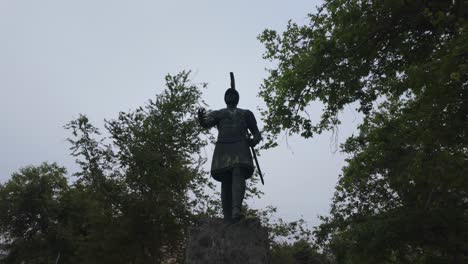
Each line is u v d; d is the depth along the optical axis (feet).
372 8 34.60
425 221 47.44
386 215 53.78
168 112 67.82
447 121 28.78
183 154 68.13
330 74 37.27
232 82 28.45
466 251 48.16
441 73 26.27
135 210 61.57
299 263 65.16
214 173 26.37
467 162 30.19
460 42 25.76
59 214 101.96
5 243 102.37
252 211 67.00
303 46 41.16
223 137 26.73
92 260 61.21
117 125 66.54
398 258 56.29
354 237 52.60
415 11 33.73
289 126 39.86
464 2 30.32
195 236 23.95
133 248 60.85
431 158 31.40
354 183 62.59
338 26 36.94
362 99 39.70
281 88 39.60
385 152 49.39
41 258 95.86
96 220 61.82
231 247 23.21
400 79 38.24
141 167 63.52
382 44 36.50
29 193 101.60
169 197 62.59
